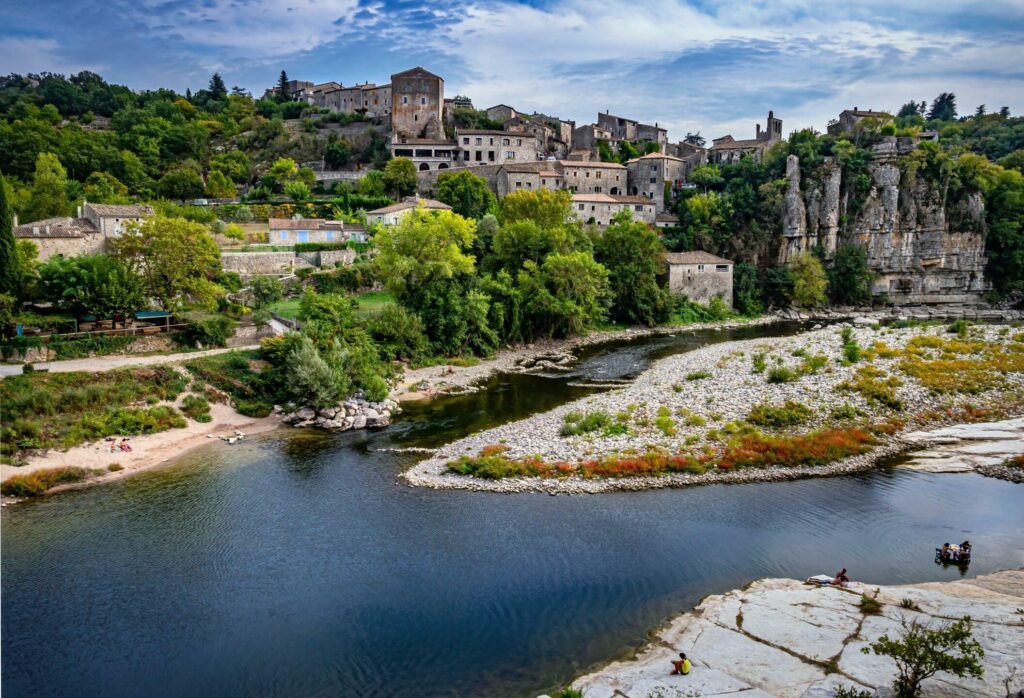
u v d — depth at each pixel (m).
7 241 62.31
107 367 56.56
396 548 35.00
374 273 96.62
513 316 89.25
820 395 56.66
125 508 40.00
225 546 35.41
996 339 74.69
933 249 134.88
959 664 20.91
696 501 40.12
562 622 28.47
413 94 168.62
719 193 154.38
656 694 22.97
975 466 44.84
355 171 153.50
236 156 158.00
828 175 136.00
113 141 150.88
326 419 56.16
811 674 23.70
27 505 40.31
